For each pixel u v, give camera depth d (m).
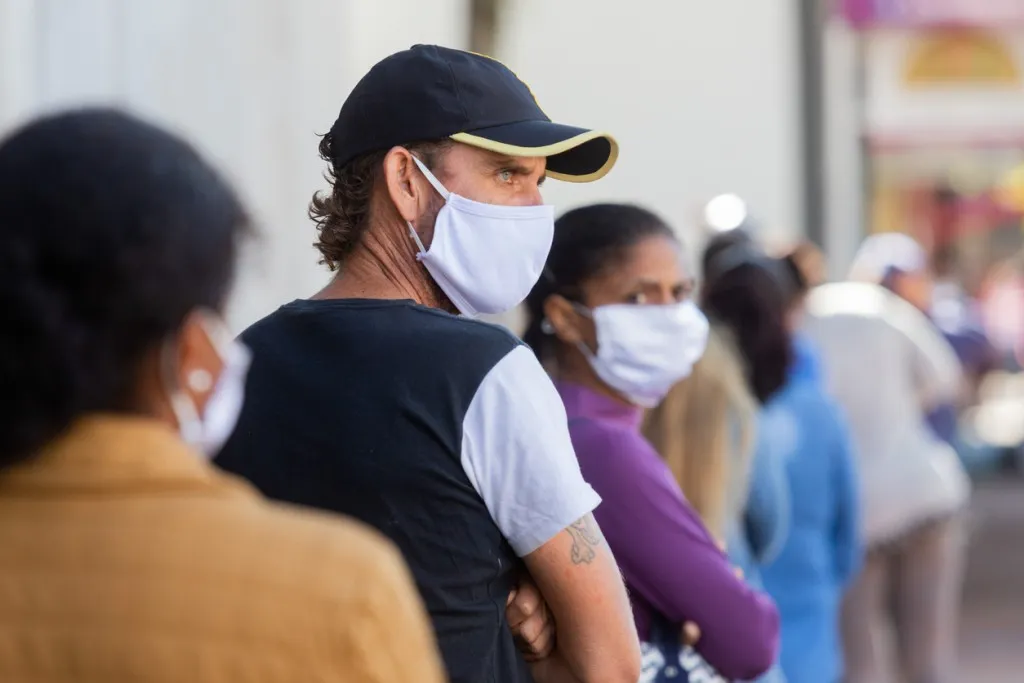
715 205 20.75
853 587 23.02
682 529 10.16
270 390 7.78
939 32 58.19
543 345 11.01
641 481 10.13
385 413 7.53
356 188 8.37
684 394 12.80
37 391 5.17
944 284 54.09
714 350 13.07
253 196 19.55
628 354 10.60
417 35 22.73
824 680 17.22
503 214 8.25
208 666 5.10
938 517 22.72
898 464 22.67
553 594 7.81
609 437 10.26
